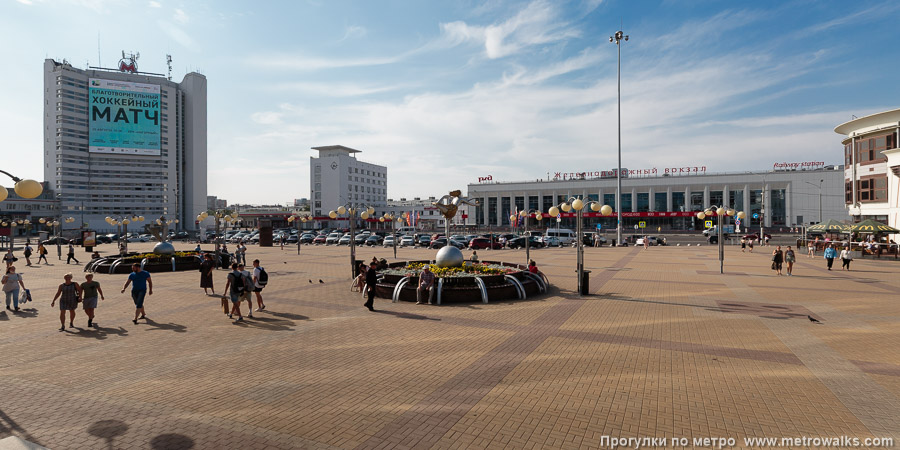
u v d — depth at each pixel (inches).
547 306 592.7
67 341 422.6
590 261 1268.5
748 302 618.8
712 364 350.0
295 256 1518.2
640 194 3686.0
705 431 241.1
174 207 4571.9
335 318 521.3
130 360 365.1
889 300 629.9
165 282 837.8
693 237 2856.8
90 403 279.7
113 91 4242.1
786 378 319.0
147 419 257.1
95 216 4180.6
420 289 609.9
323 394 293.9
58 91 4013.3
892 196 1360.7
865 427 244.4
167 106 4559.5
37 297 682.8
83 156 4143.7
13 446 225.1
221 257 1106.1
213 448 224.2
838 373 329.1
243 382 315.6
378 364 353.4
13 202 3777.1
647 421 253.0
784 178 3297.2
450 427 246.8
